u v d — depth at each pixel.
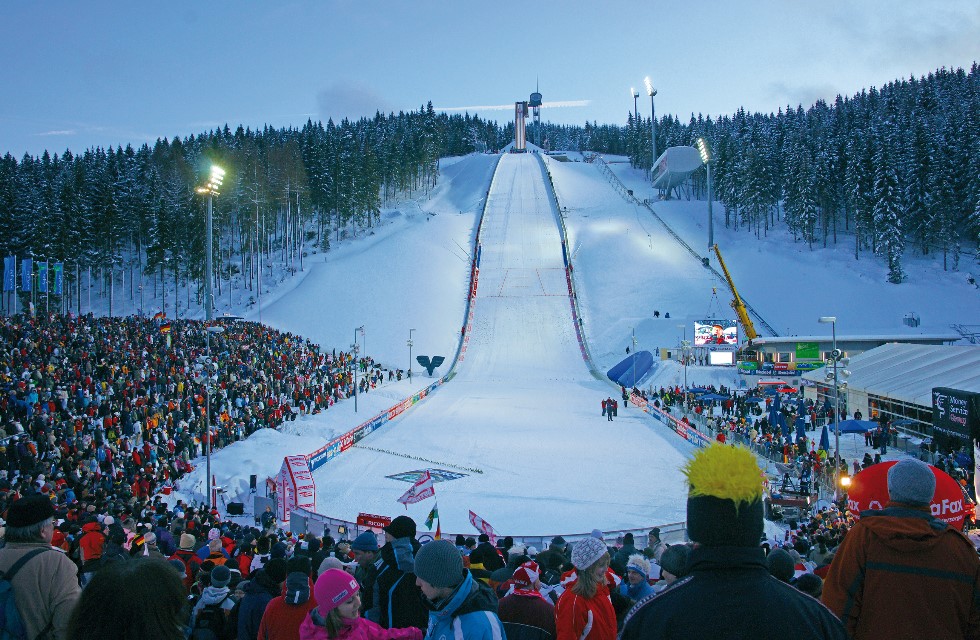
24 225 90.44
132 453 28.12
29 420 29.14
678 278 101.88
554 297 95.88
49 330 48.97
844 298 96.12
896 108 156.38
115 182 118.69
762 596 2.95
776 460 35.75
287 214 112.62
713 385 68.00
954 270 103.56
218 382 44.06
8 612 4.66
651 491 31.06
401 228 129.62
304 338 81.81
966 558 3.99
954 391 30.95
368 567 6.96
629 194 152.00
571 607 5.29
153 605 3.60
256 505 27.53
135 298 100.94
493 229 121.88
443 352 82.25
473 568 9.09
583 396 62.03
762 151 124.56
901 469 4.26
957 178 109.31
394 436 44.19
